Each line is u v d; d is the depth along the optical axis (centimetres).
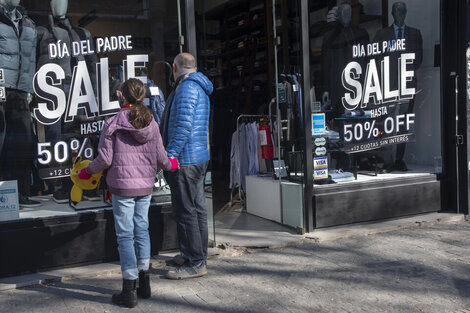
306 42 477
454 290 337
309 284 355
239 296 335
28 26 386
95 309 317
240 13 832
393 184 530
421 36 552
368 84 524
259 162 604
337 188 498
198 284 360
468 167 543
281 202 523
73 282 369
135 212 333
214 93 802
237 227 524
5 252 372
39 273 383
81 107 410
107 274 386
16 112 385
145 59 430
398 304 316
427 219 527
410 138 548
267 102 671
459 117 545
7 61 379
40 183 395
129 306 317
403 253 420
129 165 318
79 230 396
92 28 410
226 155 814
